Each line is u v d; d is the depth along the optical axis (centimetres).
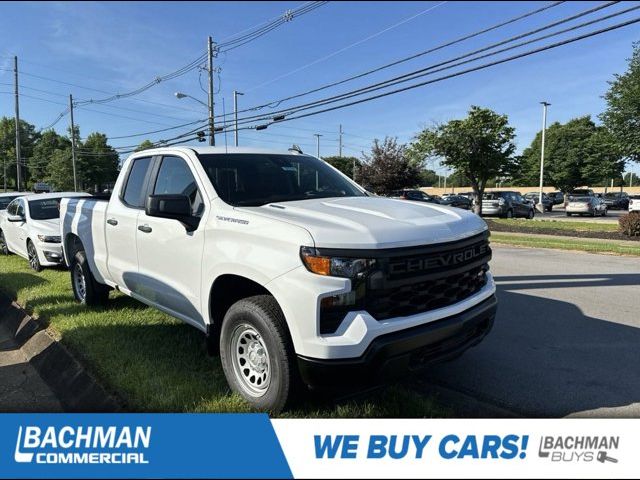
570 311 647
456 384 413
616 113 1772
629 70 1761
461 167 2802
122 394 381
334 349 295
